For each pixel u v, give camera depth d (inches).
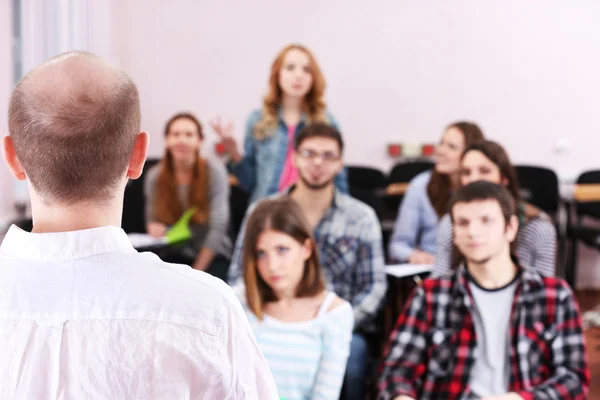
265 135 143.3
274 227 81.8
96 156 31.1
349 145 200.7
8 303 30.8
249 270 82.6
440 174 131.2
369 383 103.7
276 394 33.8
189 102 195.6
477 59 201.8
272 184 143.0
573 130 205.0
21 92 31.4
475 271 79.6
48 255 31.4
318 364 80.2
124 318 30.5
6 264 31.7
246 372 32.1
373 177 175.2
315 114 142.8
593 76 204.2
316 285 83.7
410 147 199.0
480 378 78.3
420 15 198.8
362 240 108.6
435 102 201.8
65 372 30.1
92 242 31.6
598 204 183.9
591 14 202.5
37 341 30.3
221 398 31.0
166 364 30.2
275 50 195.9
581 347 77.1
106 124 31.2
